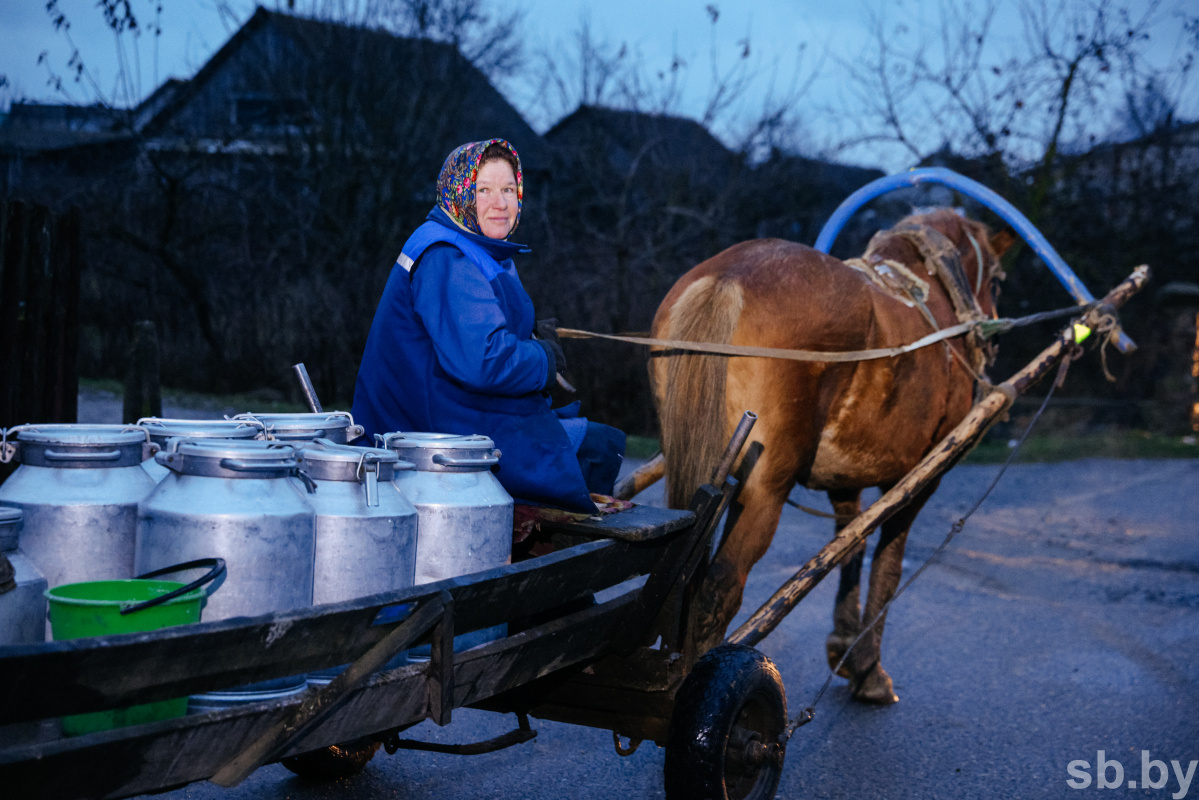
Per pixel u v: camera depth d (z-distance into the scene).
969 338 4.34
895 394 3.88
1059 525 9.62
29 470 1.92
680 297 3.58
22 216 5.52
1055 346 4.45
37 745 1.46
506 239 2.84
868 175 25.05
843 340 3.60
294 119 18.61
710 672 2.57
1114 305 4.51
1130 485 12.47
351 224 17.64
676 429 3.42
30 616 1.69
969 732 4.20
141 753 1.58
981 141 15.56
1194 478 13.16
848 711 4.41
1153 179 19.53
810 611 6.05
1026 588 6.92
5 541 1.69
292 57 18.73
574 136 19.83
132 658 1.49
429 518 2.26
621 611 2.65
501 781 3.53
